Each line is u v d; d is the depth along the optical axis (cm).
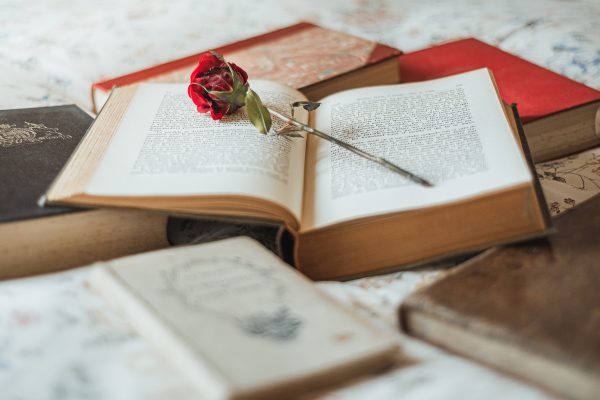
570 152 89
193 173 71
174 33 118
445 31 116
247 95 76
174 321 60
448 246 70
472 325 60
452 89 81
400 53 97
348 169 73
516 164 70
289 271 65
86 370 58
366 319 65
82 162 72
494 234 69
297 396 57
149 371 58
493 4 125
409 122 78
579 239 68
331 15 124
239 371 56
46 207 70
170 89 83
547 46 107
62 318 61
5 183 73
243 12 126
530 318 60
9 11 130
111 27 120
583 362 56
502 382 58
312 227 69
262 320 60
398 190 70
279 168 73
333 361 57
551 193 81
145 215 73
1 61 111
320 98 92
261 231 76
